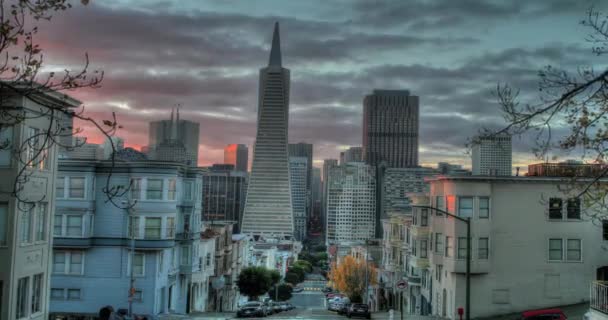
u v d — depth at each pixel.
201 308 66.94
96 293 49.78
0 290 26.33
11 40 12.66
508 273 45.84
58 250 50.03
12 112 25.45
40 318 29.31
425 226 58.19
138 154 58.38
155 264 49.91
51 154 30.28
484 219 45.75
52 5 13.07
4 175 26.64
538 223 46.12
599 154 14.31
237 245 92.69
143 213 49.56
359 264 102.19
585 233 46.00
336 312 73.38
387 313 67.31
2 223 26.70
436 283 52.97
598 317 26.70
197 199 59.50
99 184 50.34
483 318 45.03
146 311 49.50
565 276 45.88
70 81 13.05
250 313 54.62
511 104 14.58
